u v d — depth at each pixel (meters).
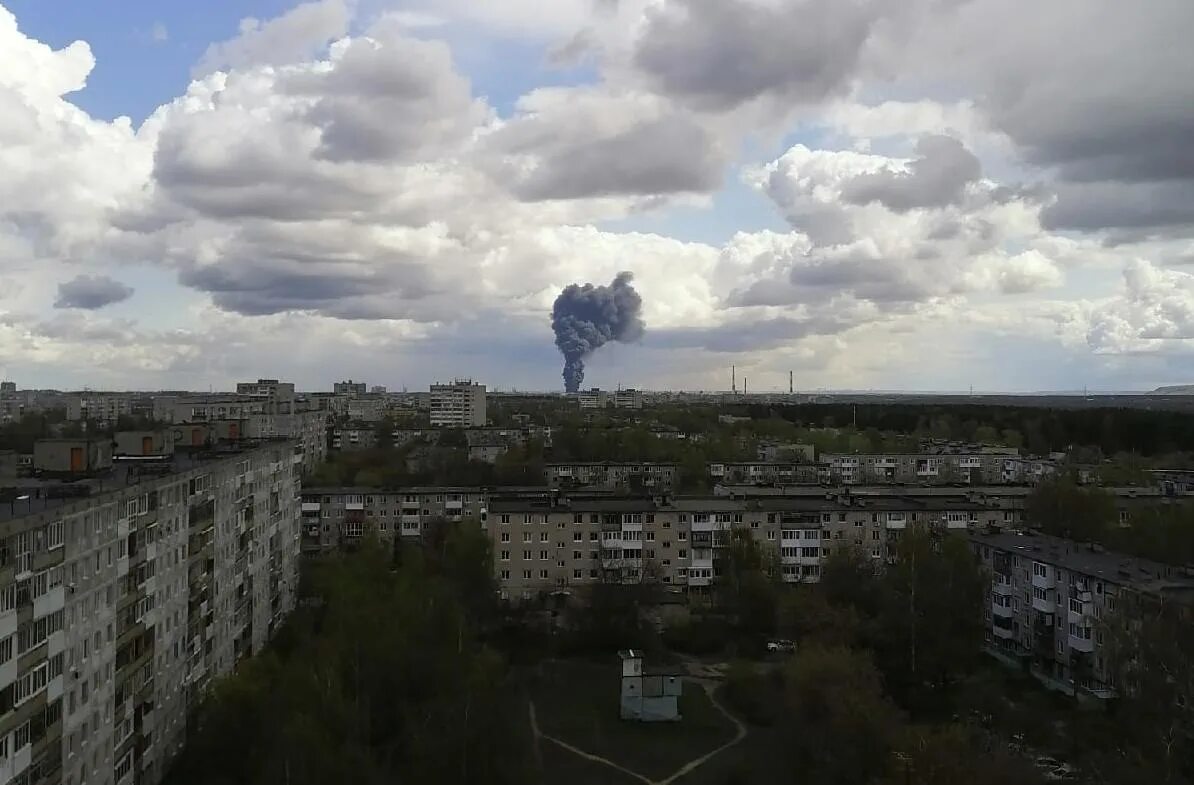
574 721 99.62
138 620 74.88
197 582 89.69
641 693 100.19
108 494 69.06
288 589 128.88
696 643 125.25
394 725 84.44
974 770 72.00
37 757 58.09
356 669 83.56
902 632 107.69
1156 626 80.00
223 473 97.94
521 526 147.88
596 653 124.19
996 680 109.50
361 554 130.38
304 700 74.25
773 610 125.06
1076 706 99.56
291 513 131.12
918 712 99.75
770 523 151.88
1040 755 85.50
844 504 159.00
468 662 86.38
